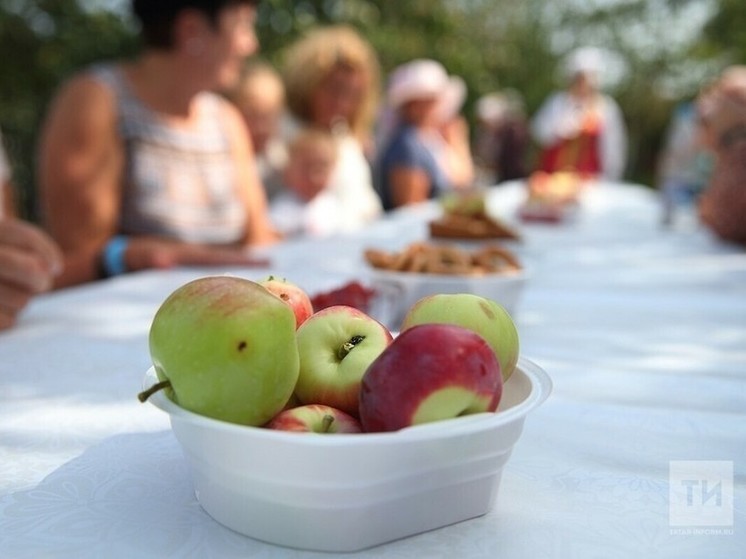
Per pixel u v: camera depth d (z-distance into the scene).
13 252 0.92
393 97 3.47
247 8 1.79
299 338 0.44
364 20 5.30
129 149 1.72
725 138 1.72
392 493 0.38
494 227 1.45
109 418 0.60
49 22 4.23
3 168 1.81
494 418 0.38
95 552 0.39
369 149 3.33
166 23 1.70
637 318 1.01
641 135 12.41
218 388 0.38
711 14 9.99
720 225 1.75
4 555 0.39
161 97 1.75
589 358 0.80
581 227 2.18
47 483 0.47
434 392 0.37
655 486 0.47
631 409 0.63
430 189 3.29
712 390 0.69
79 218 1.64
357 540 0.39
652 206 2.88
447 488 0.40
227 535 0.41
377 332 0.44
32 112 4.11
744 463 0.51
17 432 0.57
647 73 12.21
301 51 2.90
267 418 0.40
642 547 0.40
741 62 9.12
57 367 0.76
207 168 1.84
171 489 0.47
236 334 0.38
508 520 0.42
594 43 12.20
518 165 6.77
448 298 0.47
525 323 0.97
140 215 1.73
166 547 0.39
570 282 1.28
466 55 7.52
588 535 0.41
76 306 1.07
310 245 1.75
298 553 0.39
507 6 10.21
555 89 10.86
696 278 1.33
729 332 0.93
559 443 0.55
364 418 0.39
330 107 2.86
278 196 2.69
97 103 1.66
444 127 4.27
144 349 0.84
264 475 0.37
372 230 2.08
